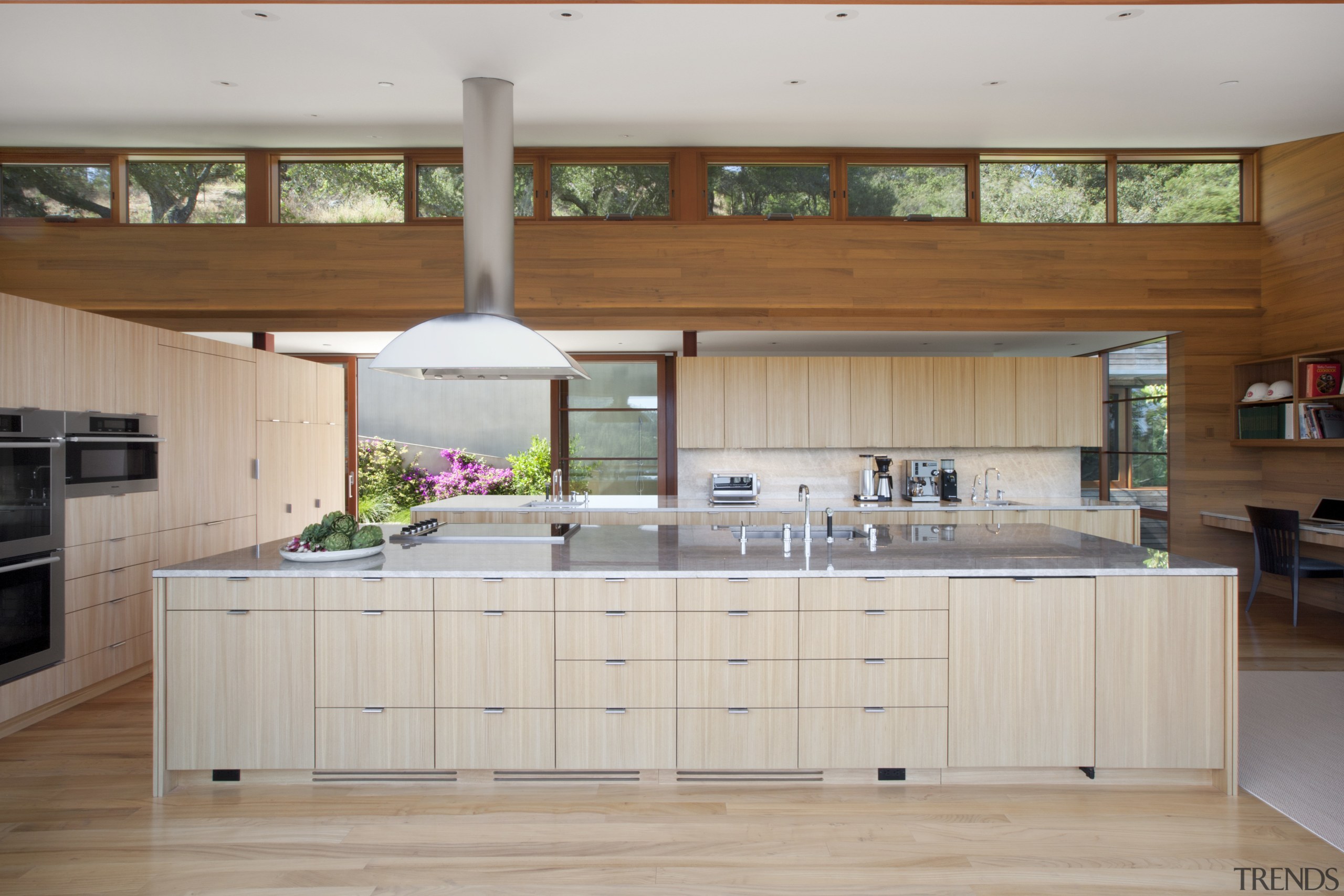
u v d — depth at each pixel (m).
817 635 3.13
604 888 2.44
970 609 3.12
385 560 3.38
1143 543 7.51
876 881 2.47
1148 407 7.42
